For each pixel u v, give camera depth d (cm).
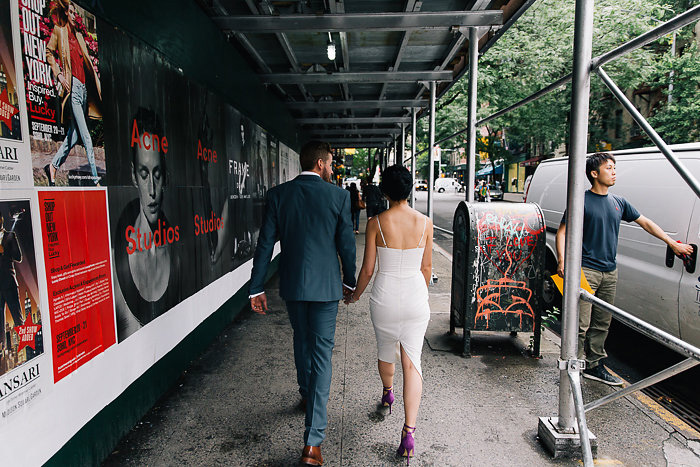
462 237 435
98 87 247
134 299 290
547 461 267
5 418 175
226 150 505
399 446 270
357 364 405
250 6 491
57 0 213
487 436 292
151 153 314
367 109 1178
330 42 570
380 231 275
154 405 326
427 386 363
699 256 362
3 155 176
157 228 324
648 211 425
